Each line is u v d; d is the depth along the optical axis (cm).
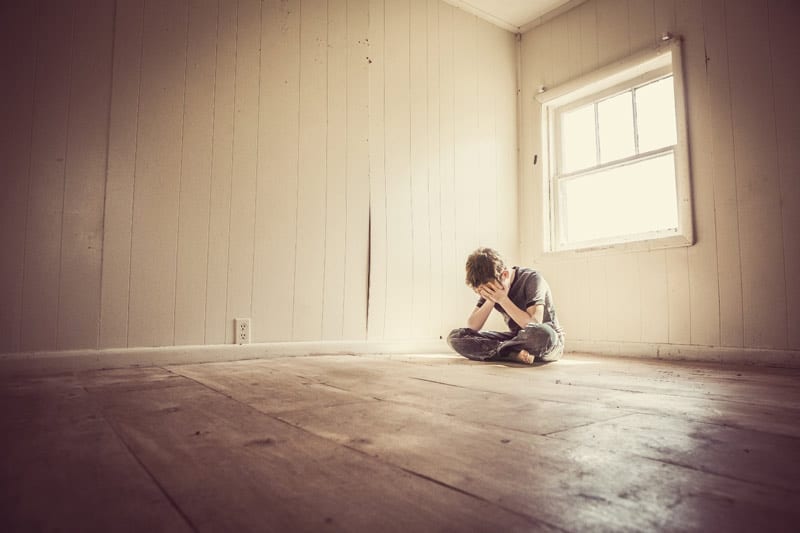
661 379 182
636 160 312
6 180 194
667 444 90
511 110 381
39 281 199
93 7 218
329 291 279
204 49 246
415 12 332
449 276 332
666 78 303
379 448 86
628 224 318
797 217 238
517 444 89
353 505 61
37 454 81
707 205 270
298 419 109
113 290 215
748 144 256
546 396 141
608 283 317
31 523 55
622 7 321
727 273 261
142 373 191
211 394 142
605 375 194
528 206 371
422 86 330
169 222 231
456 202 341
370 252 297
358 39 303
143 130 227
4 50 196
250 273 253
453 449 86
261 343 254
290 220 268
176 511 59
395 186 312
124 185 221
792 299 237
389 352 296
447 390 151
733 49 265
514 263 369
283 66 271
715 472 74
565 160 362
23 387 154
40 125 202
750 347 250
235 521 56
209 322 239
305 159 276
